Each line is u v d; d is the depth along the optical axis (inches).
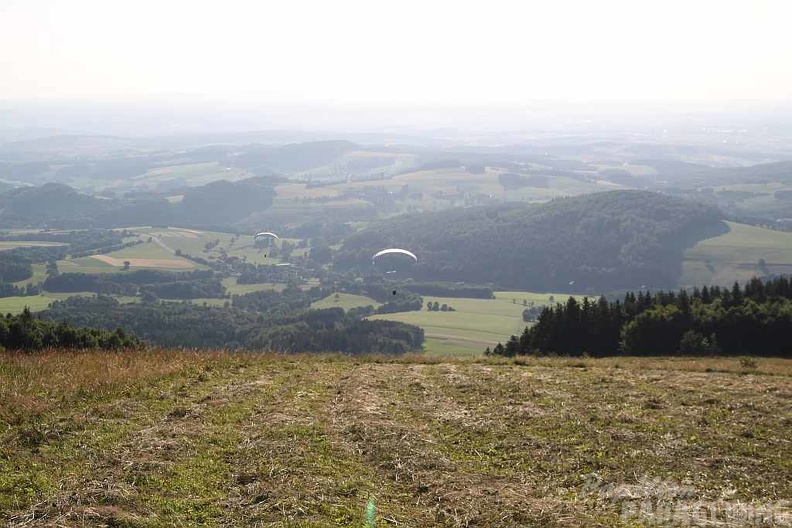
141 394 556.4
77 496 326.0
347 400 565.9
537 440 449.7
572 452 425.7
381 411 525.3
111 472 363.3
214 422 479.5
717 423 492.4
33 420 465.4
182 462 388.2
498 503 340.2
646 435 459.8
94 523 300.5
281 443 425.1
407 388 636.1
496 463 410.3
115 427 453.7
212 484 358.0
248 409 519.2
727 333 1464.1
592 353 1566.2
